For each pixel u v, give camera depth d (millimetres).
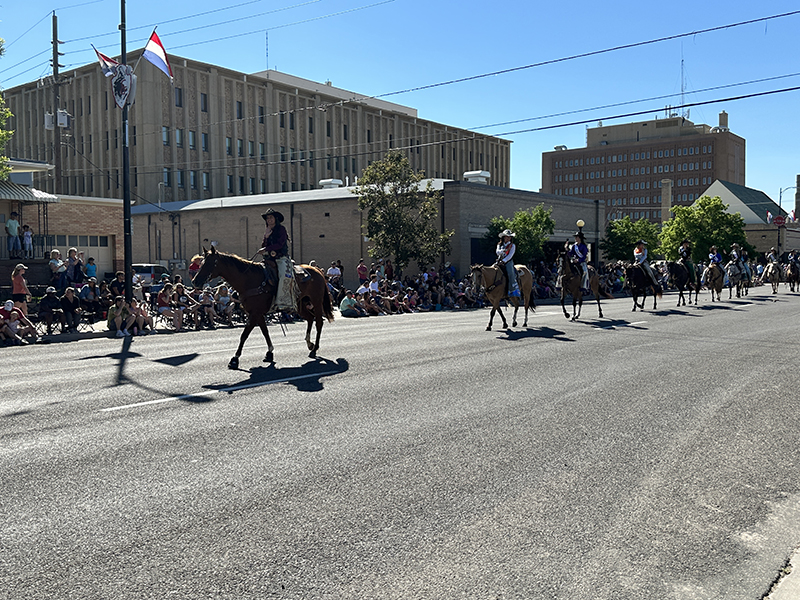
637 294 24000
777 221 77688
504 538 4500
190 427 7242
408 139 90562
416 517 4832
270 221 11875
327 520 4762
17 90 73125
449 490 5391
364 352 13047
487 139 104312
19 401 8586
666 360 12172
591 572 4051
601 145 146750
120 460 6090
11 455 6238
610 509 5043
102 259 34125
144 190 61750
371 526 4664
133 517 4797
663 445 6758
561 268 20156
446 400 8680
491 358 12250
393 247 34656
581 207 49500
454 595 3756
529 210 42844
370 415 7836
